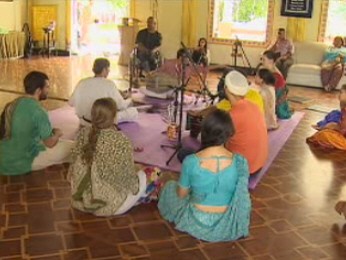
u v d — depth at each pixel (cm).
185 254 297
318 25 995
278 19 1029
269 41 1044
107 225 327
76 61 1084
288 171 447
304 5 995
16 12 1148
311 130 594
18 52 1111
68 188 381
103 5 1266
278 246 312
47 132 395
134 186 335
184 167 298
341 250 312
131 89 708
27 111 388
